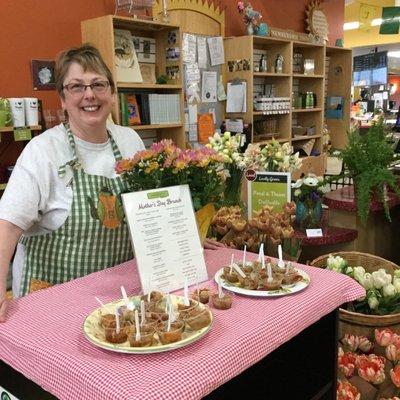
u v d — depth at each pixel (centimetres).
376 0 841
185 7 447
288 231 179
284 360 150
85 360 92
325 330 140
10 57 322
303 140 598
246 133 481
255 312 113
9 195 145
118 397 79
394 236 312
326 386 141
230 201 197
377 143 249
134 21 360
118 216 157
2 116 278
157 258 123
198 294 119
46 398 104
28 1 328
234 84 486
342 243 248
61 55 158
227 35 503
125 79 366
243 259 145
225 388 141
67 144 161
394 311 193
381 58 1052
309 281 131
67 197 154
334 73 672
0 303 118
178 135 417
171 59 409
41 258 160
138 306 108
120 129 185
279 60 528
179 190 130
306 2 614
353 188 287
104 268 161
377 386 177
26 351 100
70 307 119
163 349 92
